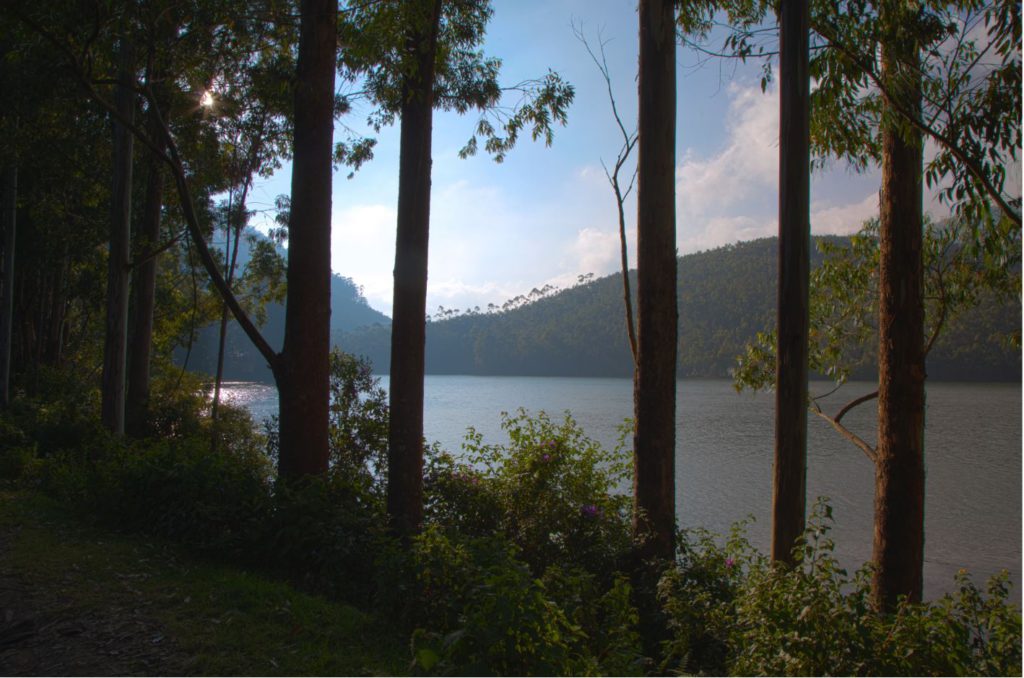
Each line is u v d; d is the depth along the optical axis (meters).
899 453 6.52
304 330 7.00
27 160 13.82
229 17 7.61
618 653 3.71
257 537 5.48
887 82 5.79
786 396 4.59
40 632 3.97
